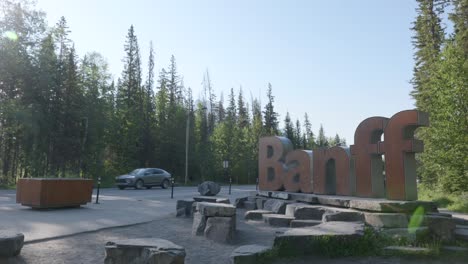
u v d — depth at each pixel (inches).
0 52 1320.1
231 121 2851.9
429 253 302.0
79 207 641.6
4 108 1326.3
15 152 1721.2
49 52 1557.6
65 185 611.8
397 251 304.5
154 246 246.4
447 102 800.3
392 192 424.8
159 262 234.7
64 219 491.8
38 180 583.2
